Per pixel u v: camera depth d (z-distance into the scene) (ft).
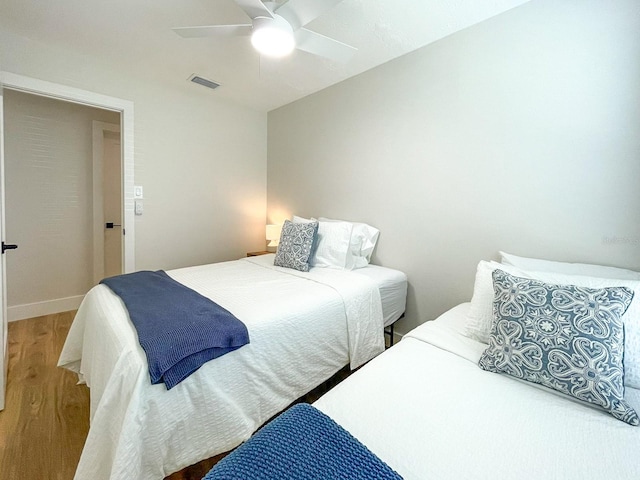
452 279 7.20
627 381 3.55
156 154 9.63
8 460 4.48
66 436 4.95
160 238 9.93
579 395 3.28
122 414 3.40
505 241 6.31
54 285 10.41
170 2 5.89
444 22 6.42
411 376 3.74
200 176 10.72
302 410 2.78
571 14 5.31
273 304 5.30
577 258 5.46
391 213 8.34
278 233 11.23
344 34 6.88
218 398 4.01
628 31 4.81
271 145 12.34
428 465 2.47
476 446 2.68
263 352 4.60
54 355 7.56
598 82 5.10
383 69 8.23
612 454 2.62
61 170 10.27
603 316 3.39
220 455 4.73
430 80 7.28
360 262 8.44
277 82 9.54
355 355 6.23
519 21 5.88
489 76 6.33
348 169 9.39
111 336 4.14
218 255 11.43
